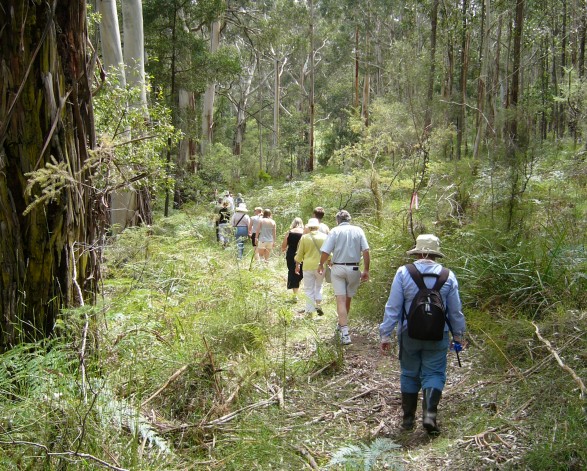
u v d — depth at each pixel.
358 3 38.91
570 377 4.38
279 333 6.34
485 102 21.72
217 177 26.95
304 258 7.96
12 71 4.05
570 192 9.86
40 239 4.24
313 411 4.74
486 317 6.12
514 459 3.65
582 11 25.66
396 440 4.32
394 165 15.96
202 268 7.47
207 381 4.62
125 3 14.79
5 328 4.14
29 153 4.16
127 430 3.67
